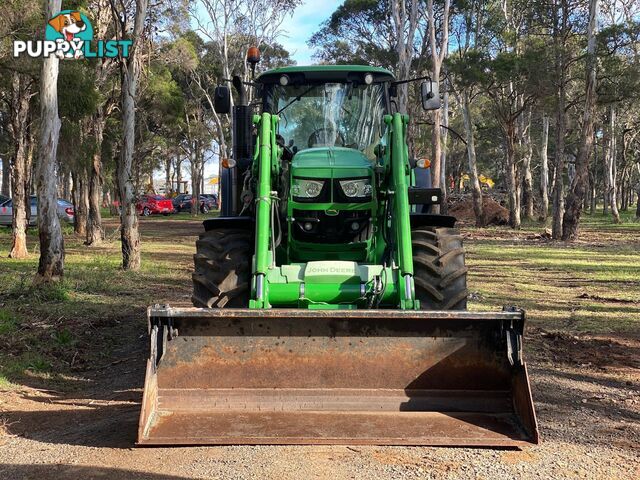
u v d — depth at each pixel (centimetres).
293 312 473
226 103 691
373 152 691
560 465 433
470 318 473
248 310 473
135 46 1543
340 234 604
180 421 470
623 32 2828
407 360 496
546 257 1989
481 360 494
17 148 1872
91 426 519
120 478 411
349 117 703
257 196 577
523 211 4819
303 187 595
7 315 940
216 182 7925
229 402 489
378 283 548
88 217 2352
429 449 457
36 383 667
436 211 776
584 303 1141
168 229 3459
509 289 1307
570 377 668
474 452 452
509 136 3675
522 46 3622
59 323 927
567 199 2692
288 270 565
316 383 496
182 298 1169
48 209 1177
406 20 3409
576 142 5244
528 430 459
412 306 536
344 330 494
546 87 3144
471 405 492
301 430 458
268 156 585
